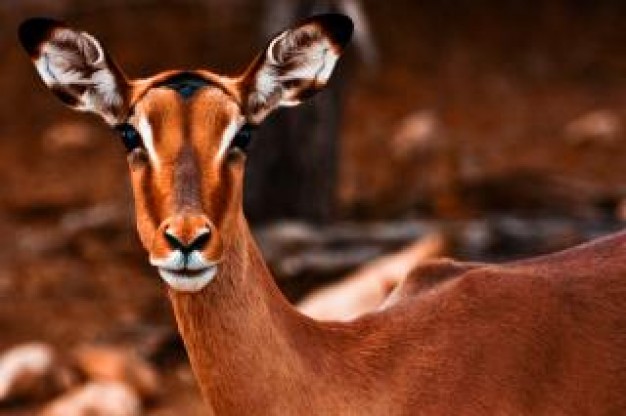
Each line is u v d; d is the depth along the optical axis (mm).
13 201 40625
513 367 14969
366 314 15312
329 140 35188
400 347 15000
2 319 31484
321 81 14602
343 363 14719
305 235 32656
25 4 52844
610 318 15422
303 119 34875
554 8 57219
